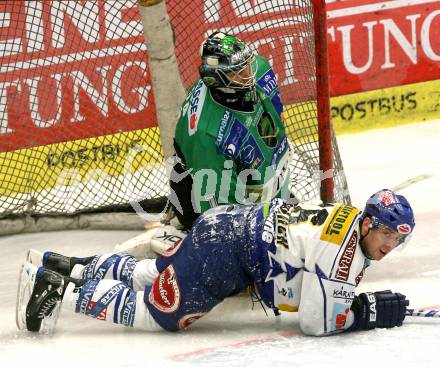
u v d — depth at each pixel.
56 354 11.52
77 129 18.94
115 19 18.77
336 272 10.82
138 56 18.92
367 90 22.97
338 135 22.94
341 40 22.47
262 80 13.60
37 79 18.73
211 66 12.69
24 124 18.77
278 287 11.19
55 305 11.98
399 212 10.74
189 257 11.31
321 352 10.99
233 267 11.25
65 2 18.55
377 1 22.64
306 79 16.64
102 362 11.16
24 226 17.64
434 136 22.41
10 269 15.67
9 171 18.72
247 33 18.02
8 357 11.50
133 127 19.00
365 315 11.31
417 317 11.97
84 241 17.00
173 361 11.05
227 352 11.25
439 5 23.25
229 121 13.02
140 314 11.82
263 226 11.15
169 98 16.05
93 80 18.91
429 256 14.81
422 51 23.31
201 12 18.16
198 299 11.38
